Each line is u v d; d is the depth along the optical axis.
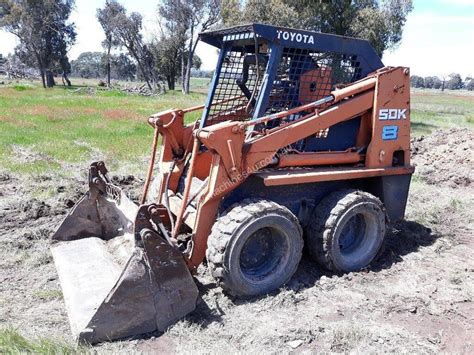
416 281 4.58
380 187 5.02
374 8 18.39
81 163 9.58
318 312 3.95
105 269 4.20
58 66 61.66
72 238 4.85
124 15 57.91
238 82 4.75
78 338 3.31
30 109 20.27
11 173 8.57
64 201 6.80
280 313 3.91
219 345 3.44
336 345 3.52
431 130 17.33
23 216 6.21
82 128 14.72
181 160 4.85
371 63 4.95
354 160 4.88
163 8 55.19
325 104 4.57
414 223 6.14
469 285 4.55
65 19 62.53
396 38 18.77
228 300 4.04
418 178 8.95
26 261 4.83
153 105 25.70
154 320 3.56
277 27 4.18
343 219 4.47
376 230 4.80
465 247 5.54
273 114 4.22
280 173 4.34
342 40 4.66
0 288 4.27
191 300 3.69
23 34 58.59
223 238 3.81
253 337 3.55
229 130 3.87
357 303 4.13
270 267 4.22
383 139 4.92
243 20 18.77
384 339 3.60
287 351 3.42
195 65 71.62
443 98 53.34
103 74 98.06
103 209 4.96
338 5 17.83
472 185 8.48
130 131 14.25
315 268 4.77
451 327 3.84
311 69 4.57
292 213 4.26
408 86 5.02
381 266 4.92
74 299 3.71
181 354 3.32
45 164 9.27
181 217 4.02
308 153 4.59
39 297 4.12
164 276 3.54
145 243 3.44
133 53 59.94
